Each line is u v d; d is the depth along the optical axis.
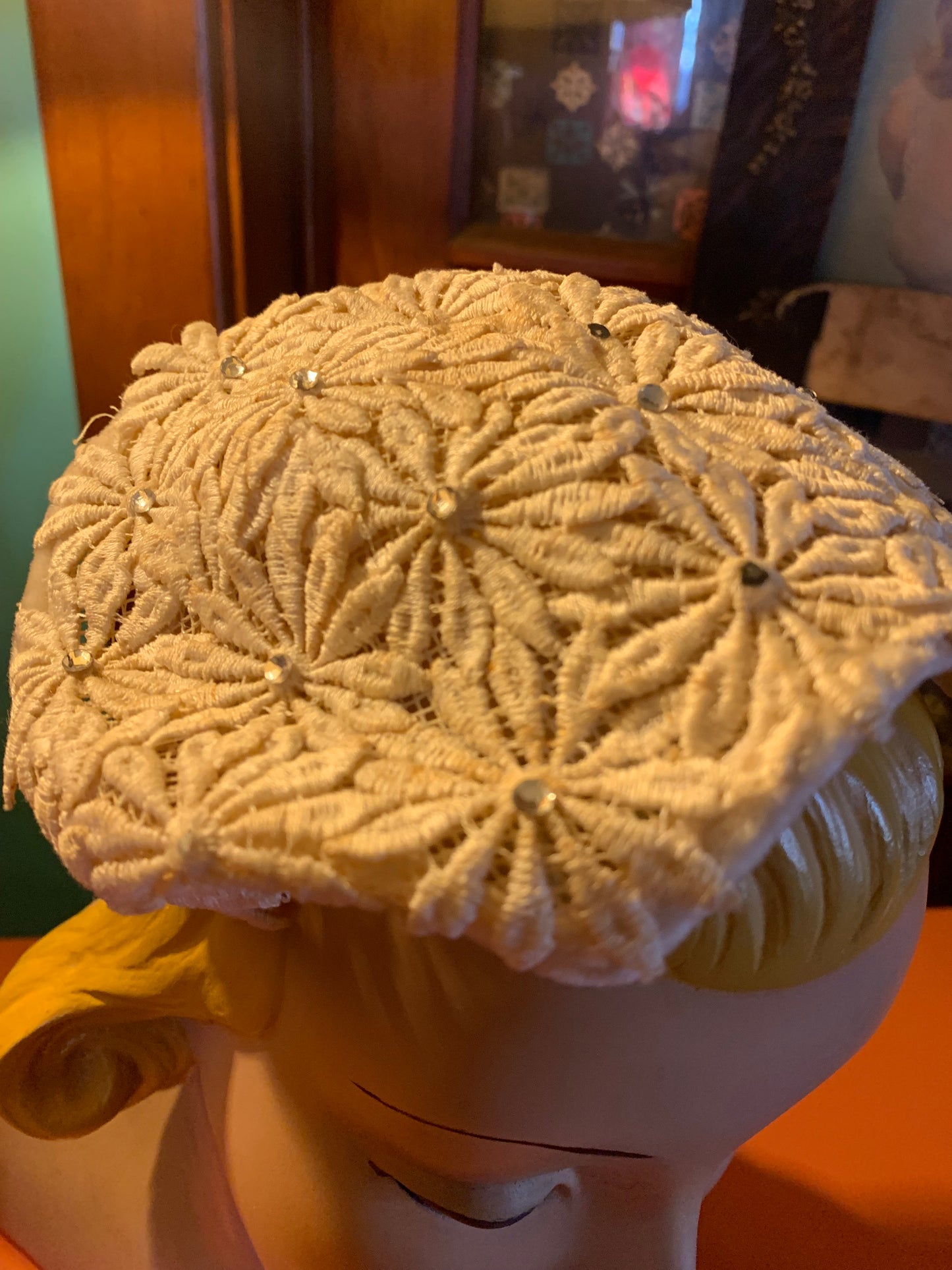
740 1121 0.19
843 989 0.18
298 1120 0.23
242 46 0.37
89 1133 0.25
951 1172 0.35
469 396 0.17
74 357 0.44
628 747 0.14
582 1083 0.17
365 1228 0.23
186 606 0.18
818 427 0.19
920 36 0.35
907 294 0.37
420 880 0.14
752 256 0.38
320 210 0.44
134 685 0.18
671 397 0.18
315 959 0.18
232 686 0.17
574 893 0.14
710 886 0.13
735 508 0.16
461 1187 0.21
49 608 0.21
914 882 0.18
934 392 0.38
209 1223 0.27
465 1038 0.17
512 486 0.16
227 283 0.41
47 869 0.53
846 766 0.16
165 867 0.15
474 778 0.15
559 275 0.23
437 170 0.42
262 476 0.18
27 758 0.18
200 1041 0.26
